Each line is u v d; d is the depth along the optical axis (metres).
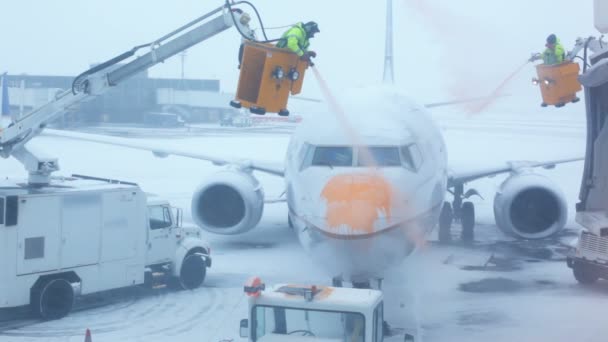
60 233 18.47
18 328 17.56
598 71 11.61
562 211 24.69
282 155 66.69
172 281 22.70
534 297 20.64
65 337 16.80
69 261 18.73
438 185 19.55
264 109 12.61
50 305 18.36
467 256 26.69
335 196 16.06
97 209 19.33
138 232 20.45
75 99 18.25
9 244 17.48
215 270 24.27
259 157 64.50
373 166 17.19
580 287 21.91
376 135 17.98
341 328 12.91
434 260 25.89
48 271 18.30
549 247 28.50
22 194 17.88
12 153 19.80
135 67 17.27
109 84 17.81
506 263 25.50
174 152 32.44
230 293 21.23
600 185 15.78
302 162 18.08
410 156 18.02
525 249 28.09
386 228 15.70
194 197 25.61
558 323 17.94
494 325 17.83
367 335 12.77
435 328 17.62
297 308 13.02
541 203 25.66
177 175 54.84
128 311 19.33
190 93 125.75
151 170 58.69
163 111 124.12
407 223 16.72
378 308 13.52
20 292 17.80
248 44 12.54
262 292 13.55
